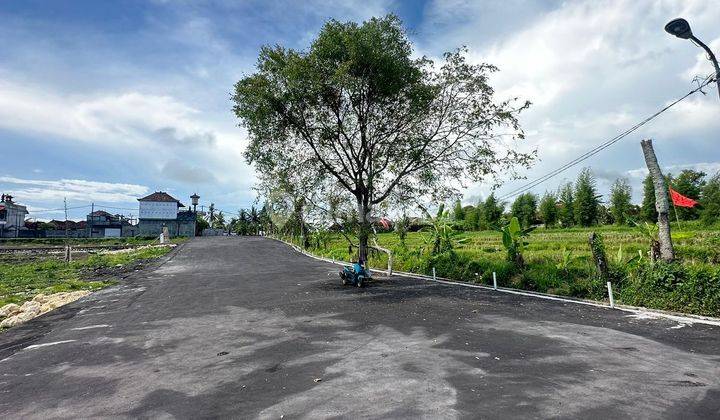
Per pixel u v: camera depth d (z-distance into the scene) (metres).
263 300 13.38
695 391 5.23
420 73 17.47
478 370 6.20
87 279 20.89
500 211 58.59
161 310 12.22
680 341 7.55
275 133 18.11
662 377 5.75
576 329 8.60
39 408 5.47
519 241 15.91
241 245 46.41
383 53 16.38
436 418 4.64
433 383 5.72
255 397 5.48
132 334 9.43
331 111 18.14
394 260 23.00
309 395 5.46
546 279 13.95
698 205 41.66
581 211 51.47
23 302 14.86
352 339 8.27
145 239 63.03
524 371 6.11
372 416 4.75
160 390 5.91
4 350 8.56
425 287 15.45
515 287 14.64
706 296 9.81
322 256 31.47
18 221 74.19
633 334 8.11
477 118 17.95
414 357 6.94
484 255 19.75
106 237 66.81
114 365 7.21
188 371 6.70
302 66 16.11
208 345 8.23
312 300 13.09
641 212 46.69
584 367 6.23
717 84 9.20
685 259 14.03
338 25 16.56
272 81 17.16
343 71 15.56
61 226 83.75
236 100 17.36
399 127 18.30
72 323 10.88
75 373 6.87
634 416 4.57
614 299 11.63
